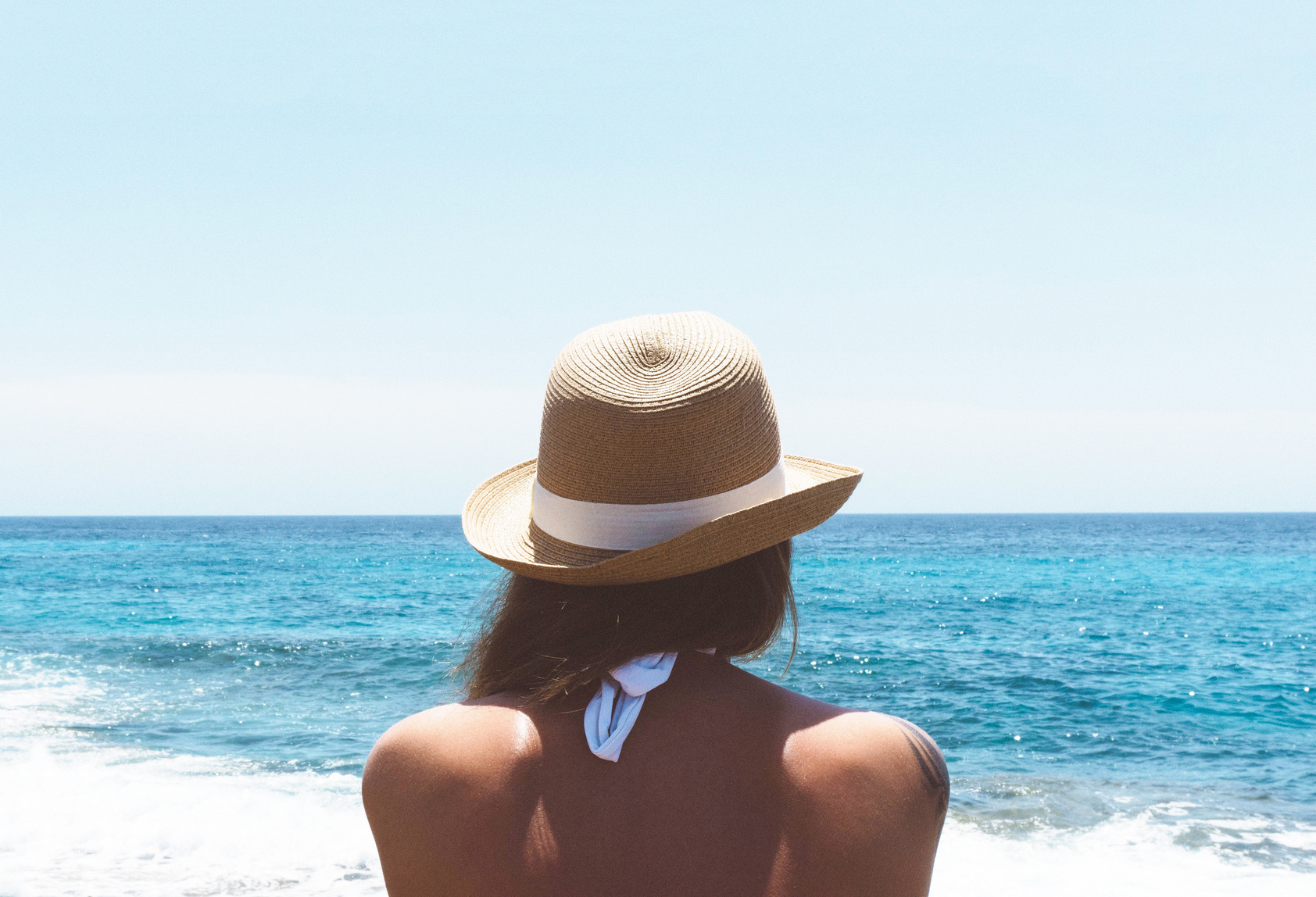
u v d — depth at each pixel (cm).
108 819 764
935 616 2781
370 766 100
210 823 758
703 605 102
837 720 95
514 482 137
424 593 3578
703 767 91
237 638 2209
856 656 1961
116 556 6431
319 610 2950
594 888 87
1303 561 5522
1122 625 2553
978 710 1410
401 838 94
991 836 780
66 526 15975
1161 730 1269
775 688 100
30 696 1383
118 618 2702
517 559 105
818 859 87
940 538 9494
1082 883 666
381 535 11106
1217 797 920
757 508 95
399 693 1470
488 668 108
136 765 954
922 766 93
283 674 1667
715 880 87
